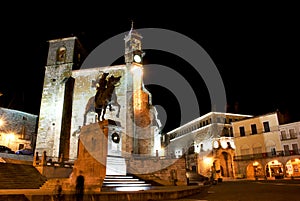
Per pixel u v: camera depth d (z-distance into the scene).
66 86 38.12
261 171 44.53
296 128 42.12
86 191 13.52
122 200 12.98
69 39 42.47
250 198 12.46
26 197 11.98
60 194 12.27
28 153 33.25
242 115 54.72
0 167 19.77
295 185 19.89
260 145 45.31
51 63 41.12
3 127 40.69
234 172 46.38
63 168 24.34
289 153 41.41
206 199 13.00
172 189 16.03
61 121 36.12
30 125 44.91
